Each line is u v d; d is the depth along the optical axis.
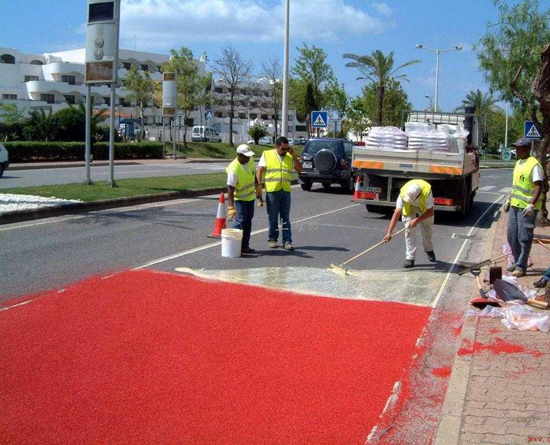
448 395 5.02
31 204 14.33
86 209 15.12
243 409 4.84
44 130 40.72
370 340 6.52
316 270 9.70
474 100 63.38
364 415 4.84
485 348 6.11
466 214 18.23
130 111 76.00
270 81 68.62
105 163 36.09
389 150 15.38
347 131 58.75
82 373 5.40
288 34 25.61
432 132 15.81
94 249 10.59
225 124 86.00
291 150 11.24
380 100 46.25
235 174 10.45
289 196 11.30
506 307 7.38
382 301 8.05
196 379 5.36
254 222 14.41
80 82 75.12
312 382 5.40
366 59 45.41
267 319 7.03
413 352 6.24
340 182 22.59
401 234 13.82
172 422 4.60
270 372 5.57
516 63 23.61
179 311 7.18
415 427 4.71
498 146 78.75
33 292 7.80
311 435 4.49
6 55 72.38
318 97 52.97
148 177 23.83
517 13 23.98
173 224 13.62
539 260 10.46
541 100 10.55
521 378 5.37
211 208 16.70
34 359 5.67
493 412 4.71
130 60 78.19
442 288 8.96
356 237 13.20
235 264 9.90
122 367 5.55
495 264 10.21
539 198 9.06
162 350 5.98
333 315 7.30
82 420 4.59
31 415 4.65
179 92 53.84
